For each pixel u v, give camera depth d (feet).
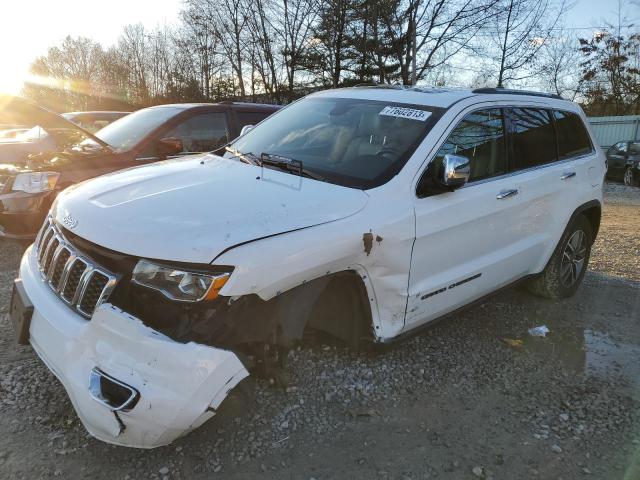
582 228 16.46
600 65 115.65
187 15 132.16
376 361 11.60
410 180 10.52
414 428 9.66
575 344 13.48
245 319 8.25
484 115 12.59
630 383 11.62
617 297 17.06
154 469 8.29
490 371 11.82
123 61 187.62
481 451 9.16
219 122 21.97
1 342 11.78
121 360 7.53
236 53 131.34
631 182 57.62
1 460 8.30
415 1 87.81
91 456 8.50
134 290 8.04
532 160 13.99
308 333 11.35
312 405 10.01
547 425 9.96
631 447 9.40
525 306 15.79
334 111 13.12
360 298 10.02
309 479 8.29
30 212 16.87
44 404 9.68
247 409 9.46
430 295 11.02
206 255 7.73
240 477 8.23
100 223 8.60
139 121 21.22
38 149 20.72
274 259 8.12
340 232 9.07
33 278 9.60
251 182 10.20
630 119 81.10
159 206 8.89
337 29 109.29
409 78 96.12
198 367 7.48
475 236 11.87
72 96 209.67
